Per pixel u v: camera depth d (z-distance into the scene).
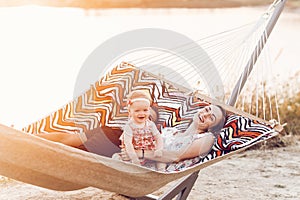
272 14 3.71
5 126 2.37
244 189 4.33
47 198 4.05
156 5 19.72
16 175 2.71
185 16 16.77
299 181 4.54
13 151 2.43
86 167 2.59
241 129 3.52
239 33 3.73
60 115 3.59
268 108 6.26
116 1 19.38
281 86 7.20
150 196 3.71
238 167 4.99
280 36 14.08
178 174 2.88
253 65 3.66
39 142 2.45
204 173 4.79
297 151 5.54
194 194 4.19
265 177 4.67
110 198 4.04
